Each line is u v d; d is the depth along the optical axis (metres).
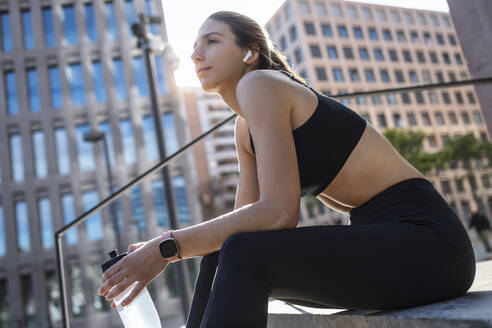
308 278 0.87
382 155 1.10
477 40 2.74
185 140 25.45
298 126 1.06
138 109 25.89
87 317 23.70
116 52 26.70
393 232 0.95
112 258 1.11
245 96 1.05
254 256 0.85
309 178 1.10
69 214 25.02
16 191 24.92
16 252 24.31
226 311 0.81
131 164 25.45
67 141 25.78
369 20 51.84
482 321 0.73
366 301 0.93
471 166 45.62
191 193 24.89
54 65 26.67
